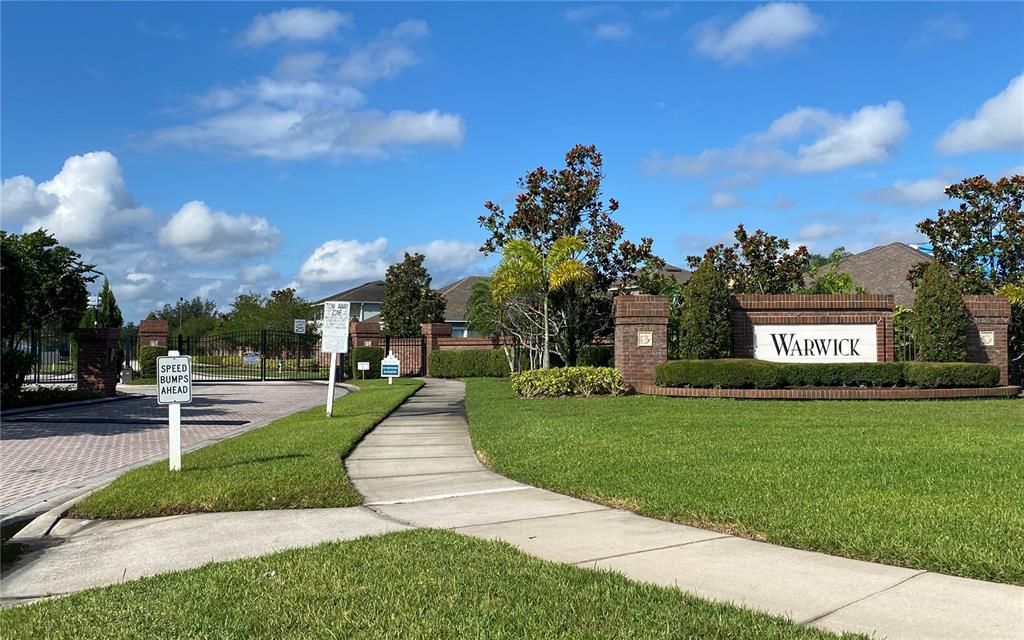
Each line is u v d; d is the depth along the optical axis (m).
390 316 48.62
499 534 6.59
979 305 20.91
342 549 5.98
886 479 7.93
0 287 21.22
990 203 24.56
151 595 4.98
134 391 29.59
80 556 6.46
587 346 24.67
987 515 6.43
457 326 55.34
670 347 21.75
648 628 4.20
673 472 8.59
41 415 19.42
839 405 16.39
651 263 25.14
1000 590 4.90
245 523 7.34
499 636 4.11
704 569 5.43
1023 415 14.15
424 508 7.77
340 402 21.27
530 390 19.72
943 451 9.61
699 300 19.84
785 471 8.44
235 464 10.04
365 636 4.15
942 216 25.42
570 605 4.57
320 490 8.40
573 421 13.46
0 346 21.09
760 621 4.30
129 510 7.88
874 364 18.67
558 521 7.04
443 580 5.09
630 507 7.43
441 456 11.20
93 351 25.67
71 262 29.05
